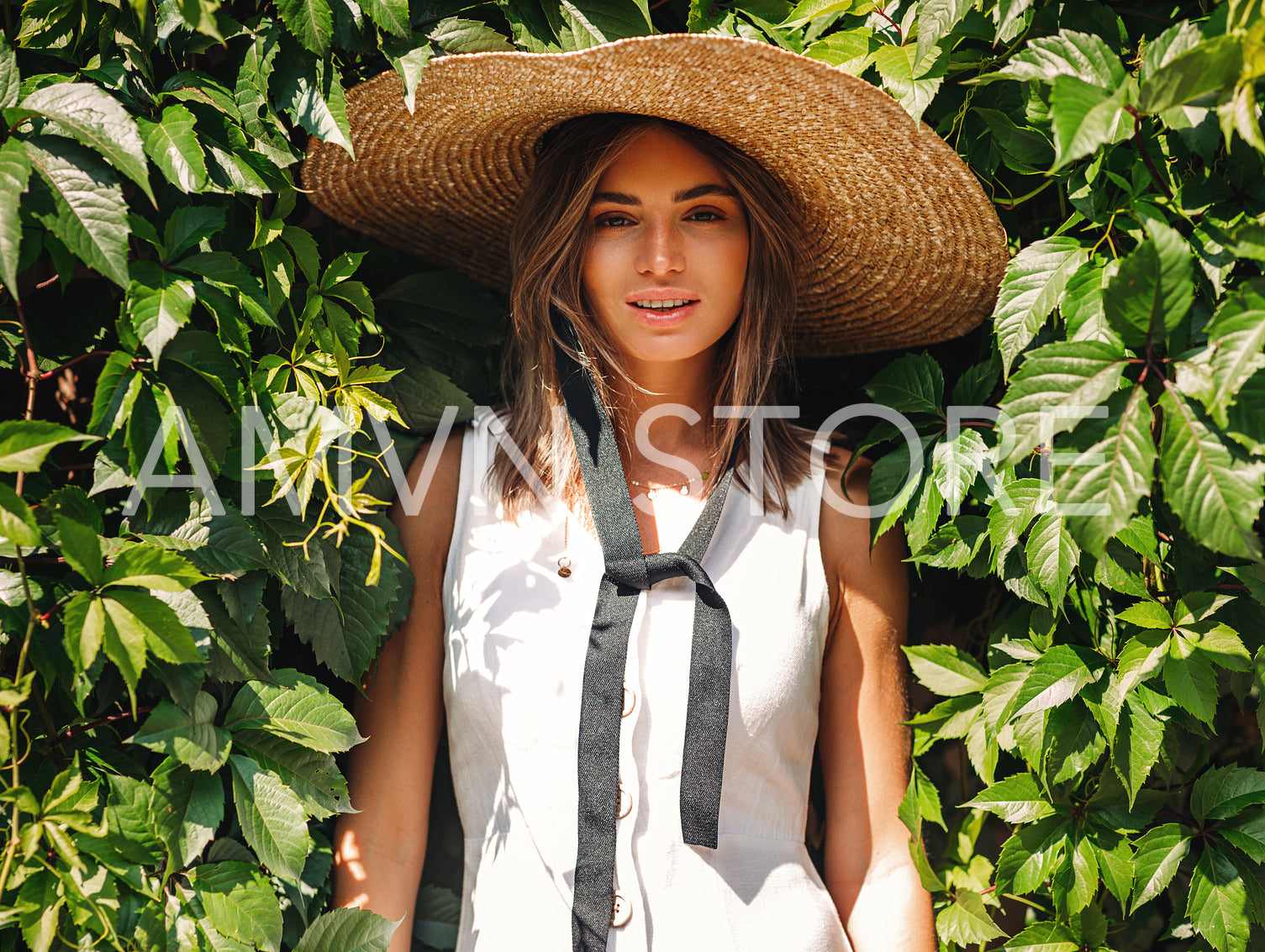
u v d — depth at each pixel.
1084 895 1.02
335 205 1.25
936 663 1.16
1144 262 0.78
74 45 0.91
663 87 1.01
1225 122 0.77
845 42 1.08
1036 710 1.00
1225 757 1.37
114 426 0.81
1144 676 0.95
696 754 1.05
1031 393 0.82
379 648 1.15
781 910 1.09
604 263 1.15
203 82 0.92
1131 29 1.04
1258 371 0.77
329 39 0.94
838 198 1.17
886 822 1.20
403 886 1.14
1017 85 1.07
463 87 1.05
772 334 1.24
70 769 0.79
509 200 1.31
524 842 1.08
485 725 1.12
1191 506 0.77
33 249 0.81
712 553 1.17
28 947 0.86
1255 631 1.02
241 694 0.91
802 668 1.14
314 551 0.97
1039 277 0.98
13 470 0.73
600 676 1.06
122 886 0.84
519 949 1.06
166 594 0.84
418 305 1.33
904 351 1.42
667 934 1.05
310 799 0.92
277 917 0.88
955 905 1.20
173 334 0.81
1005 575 1.08
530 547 1.17
